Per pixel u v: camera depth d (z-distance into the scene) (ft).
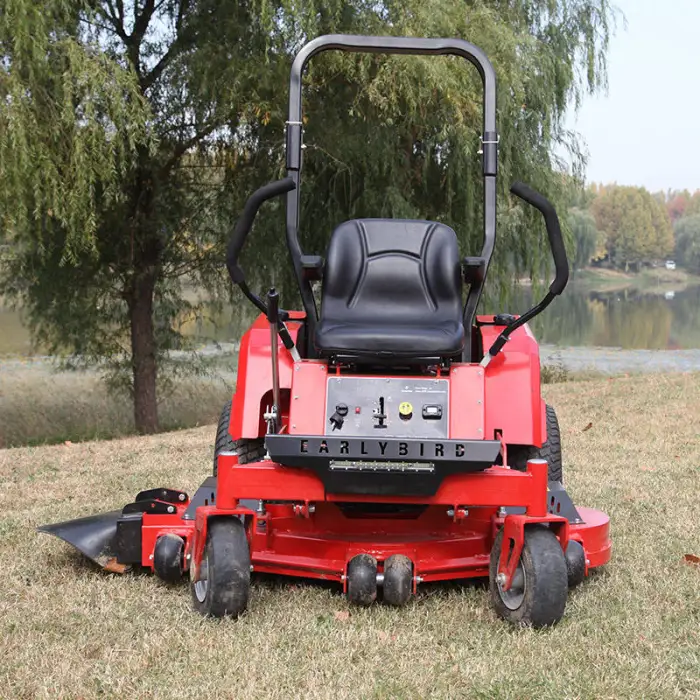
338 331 12.63
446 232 14.06
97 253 32.63
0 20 29.25
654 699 9.87
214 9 35.40
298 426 12.57
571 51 41.78
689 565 14.97
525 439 13.47
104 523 14.67
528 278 43.65
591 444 27.73
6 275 40.11
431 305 13.56
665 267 275.59
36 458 26.37
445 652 11.17
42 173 30.58
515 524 11.89
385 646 11.37
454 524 13.83
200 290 42.16
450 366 12.85
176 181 39.70
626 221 273.75
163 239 39.47
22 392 47.83
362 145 36.45
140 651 11.09
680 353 71.51
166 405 45.70
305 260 14.29
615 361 65.62
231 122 36.99
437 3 33.94
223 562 11.97
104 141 31.35
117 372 42.11
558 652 11.02
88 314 39.73
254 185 38.63
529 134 39.81
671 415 32.83
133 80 31.17
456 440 11.76
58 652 11.05
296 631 11.81
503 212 38.88
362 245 13.80
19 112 29.01
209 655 10.96
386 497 12.26
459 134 35.04
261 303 12.75
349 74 33.37
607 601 13.08
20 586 13.70
